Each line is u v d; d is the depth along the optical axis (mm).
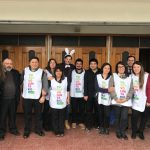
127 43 7383
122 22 5270
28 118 5188
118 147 4738
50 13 5191
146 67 7637
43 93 5160
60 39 7355
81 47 7367
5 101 5020
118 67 5227
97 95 5414
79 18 5215
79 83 5738
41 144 4812
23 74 5215
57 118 5293
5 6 5152
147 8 5211
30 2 5160
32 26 6836
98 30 7023
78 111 5867
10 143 4832
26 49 7383
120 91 5129
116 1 5176
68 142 4945
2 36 7340
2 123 5043
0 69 4875
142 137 5184
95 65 5625
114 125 6059
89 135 5387
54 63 5438
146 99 5035
